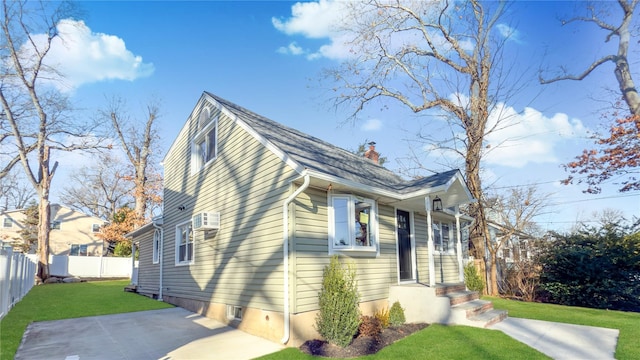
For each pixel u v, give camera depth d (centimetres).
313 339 652
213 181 982
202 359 561
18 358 560
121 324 830
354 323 612
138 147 2867
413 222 1050
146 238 1538
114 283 2011
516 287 1276
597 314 893
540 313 901
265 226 734
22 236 2952
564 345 591
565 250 1162
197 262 1020
